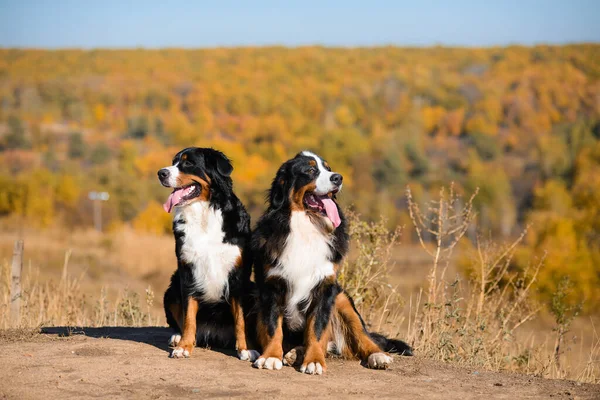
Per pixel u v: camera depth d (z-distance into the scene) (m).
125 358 5.88
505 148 118.19
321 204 6.10
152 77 156.00
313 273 6.03
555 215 24.80
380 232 8.11
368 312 8.13
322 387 5.18
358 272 7.95
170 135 119.56
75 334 7.18
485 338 7.49
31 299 9.19
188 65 170.25
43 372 5.40
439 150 116.88
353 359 6.30
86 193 61.84
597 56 157.88
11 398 4.79
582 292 19.05
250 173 91.62
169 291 6.88
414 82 147.12
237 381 5.26
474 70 159.12
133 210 62.00
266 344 6.03
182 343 6.12
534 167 101.81
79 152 108.06
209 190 6.32
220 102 134.00
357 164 95.56
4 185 52.88
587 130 110.69
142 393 4.92
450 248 8.15
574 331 13.41
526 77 146.00
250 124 116.44
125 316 9.14
